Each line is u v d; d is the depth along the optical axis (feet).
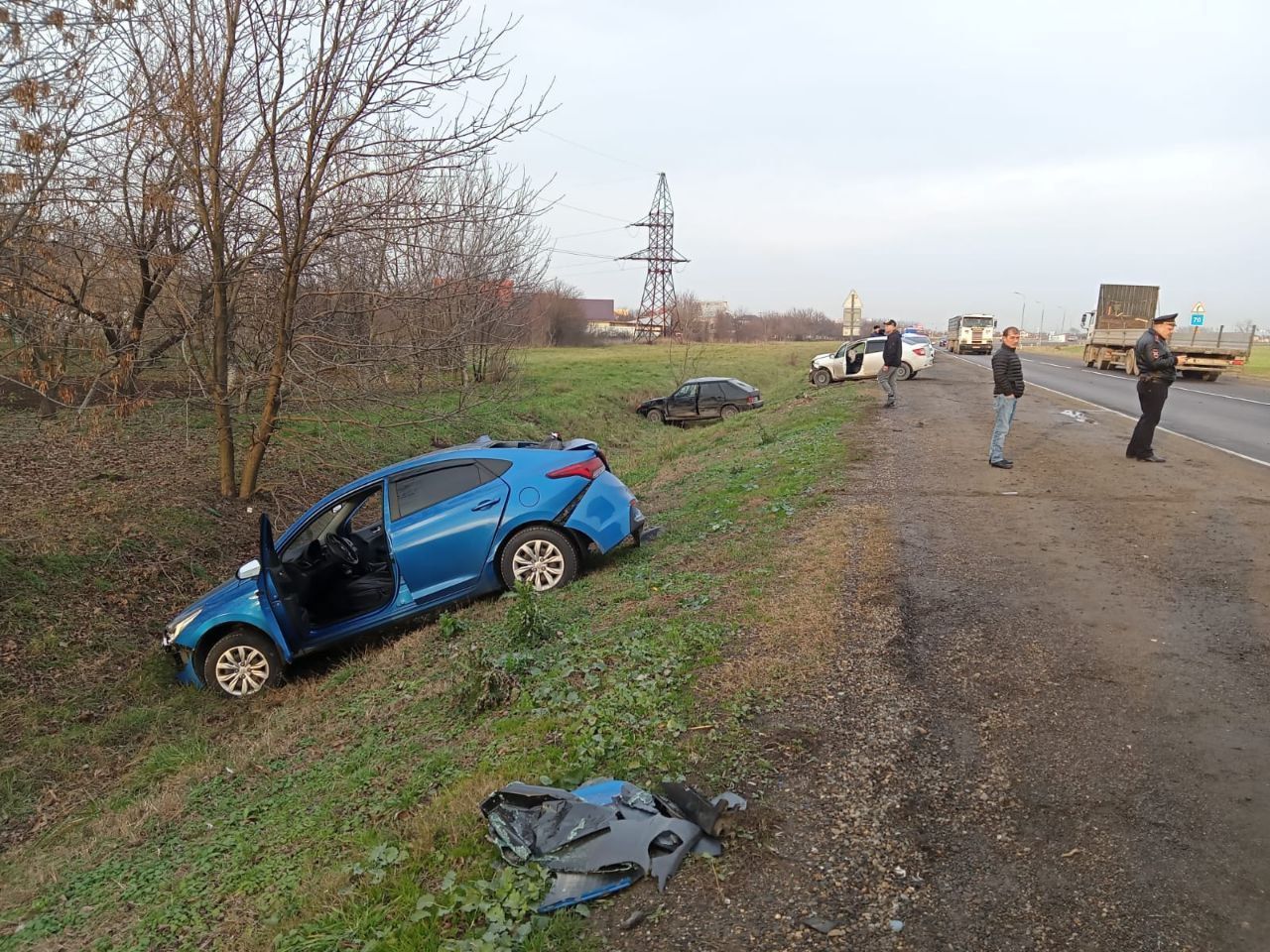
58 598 26.89
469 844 11.17
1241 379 94.89
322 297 37.24
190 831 15.74
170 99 31.30
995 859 10.30
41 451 38.73
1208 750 12.62
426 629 24.20
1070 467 35.63
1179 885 9.71
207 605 23.82
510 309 50.16
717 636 17.92
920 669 15.76
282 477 42.86
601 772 12.72
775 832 10.95
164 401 39.01
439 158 33.81
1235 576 20.54
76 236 31.45
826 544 24.54
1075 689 14.79
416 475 25.50
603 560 27.32
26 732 21.36
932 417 55.26
